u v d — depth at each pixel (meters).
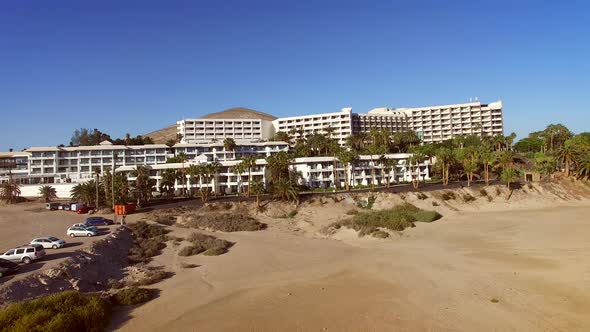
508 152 118.81
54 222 71.50
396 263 46.06
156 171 120.00
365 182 123.50
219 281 41.69
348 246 58.69
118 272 44.69
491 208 91.38
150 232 66.00
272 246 58.97
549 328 26.98
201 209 87.38
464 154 126.06
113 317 31.50
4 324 26.36
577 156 112.50
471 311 30.36
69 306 29.62
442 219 77.88
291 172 114.06
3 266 36.34
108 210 85.00
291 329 28.09
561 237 57.09
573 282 36.25
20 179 130.38
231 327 28.84
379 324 28.42
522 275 39.28
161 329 28.91
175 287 39.50
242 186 117.19
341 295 35.44
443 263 45.28
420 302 32.69
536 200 96.25
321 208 87.12
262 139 191.75
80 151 149.00
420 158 121.81
